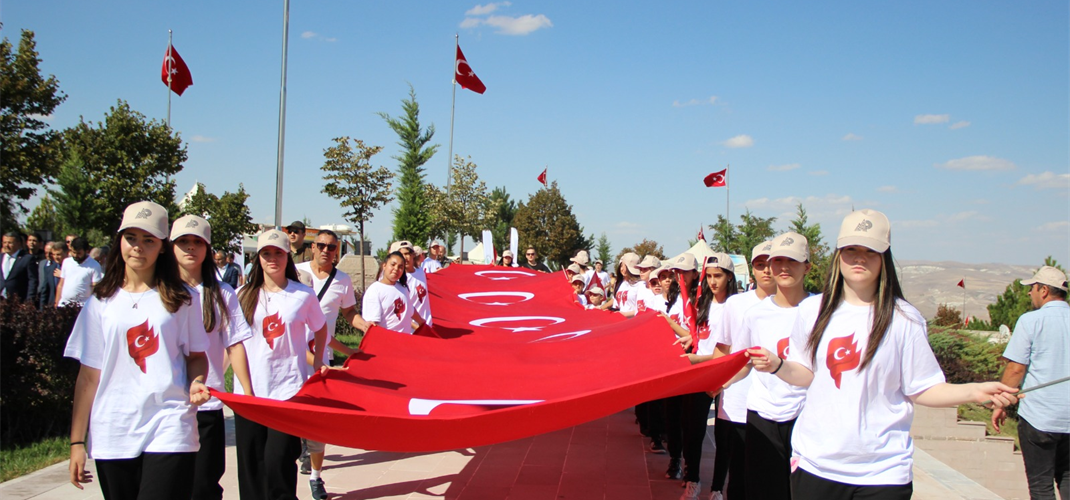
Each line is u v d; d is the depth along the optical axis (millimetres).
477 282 10414
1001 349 12445
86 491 5918
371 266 19188
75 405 3652
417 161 32125
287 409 3701
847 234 3168
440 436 4086
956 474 7195
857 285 3211
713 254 5852
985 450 9695
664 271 7238
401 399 4727
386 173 18969
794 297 4555
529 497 6242
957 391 3014
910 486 3145
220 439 4559
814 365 3330
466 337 7453
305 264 6453
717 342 5098
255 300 5094
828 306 3297
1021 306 22688
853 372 3178
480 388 5012
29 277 11953
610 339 5805
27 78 24047
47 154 24922
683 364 4621
